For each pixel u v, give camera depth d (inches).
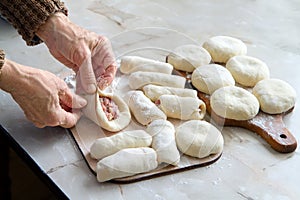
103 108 43.7
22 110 44.4
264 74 46.9
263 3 58.7
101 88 44.7
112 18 55.4
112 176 39.0
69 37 44.5
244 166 40.8
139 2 58.1
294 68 49.5
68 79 47.0
